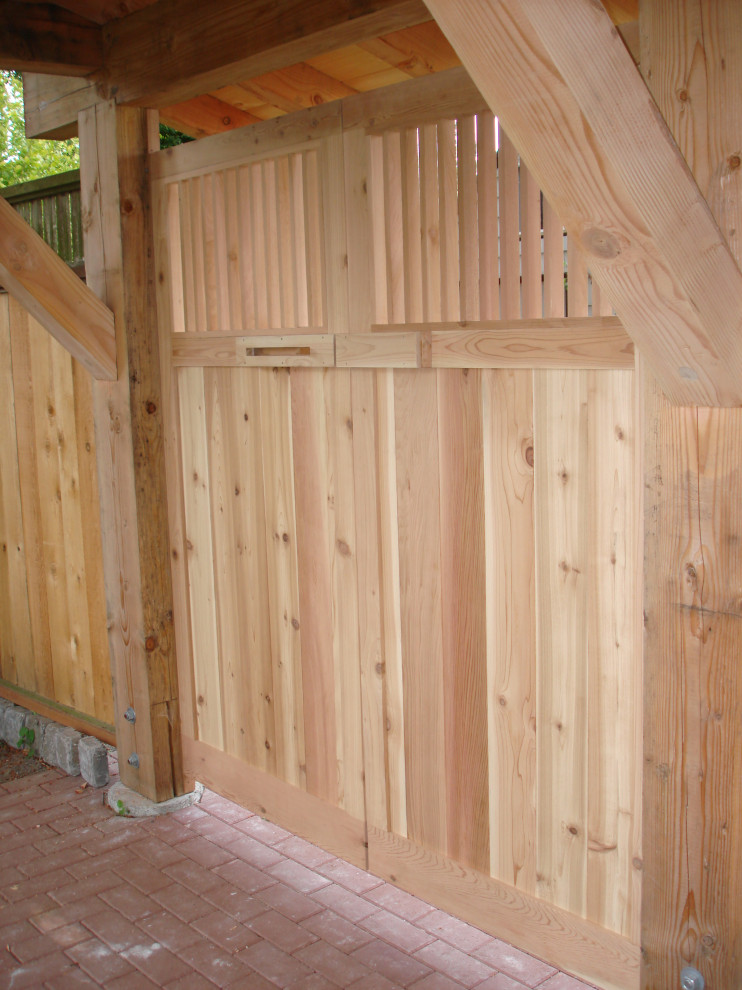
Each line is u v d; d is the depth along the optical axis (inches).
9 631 188.1
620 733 92.5
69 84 141.3
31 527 176.2
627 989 96.6
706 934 82.2
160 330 140.3
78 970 112.0
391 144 105.6
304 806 132.7
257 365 124.9
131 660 149.3
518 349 94.3
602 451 89.4
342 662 122.3
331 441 117.6
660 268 67.1
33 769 168.6
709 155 71.2
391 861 121.0
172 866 134.8
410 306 106.9
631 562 88.6
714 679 78.4
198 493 140.3
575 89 62.9
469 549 103.6
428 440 105.7
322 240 113.7
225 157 125.2
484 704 105.4
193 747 151.3
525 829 103.8
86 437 158.9
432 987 107.0
